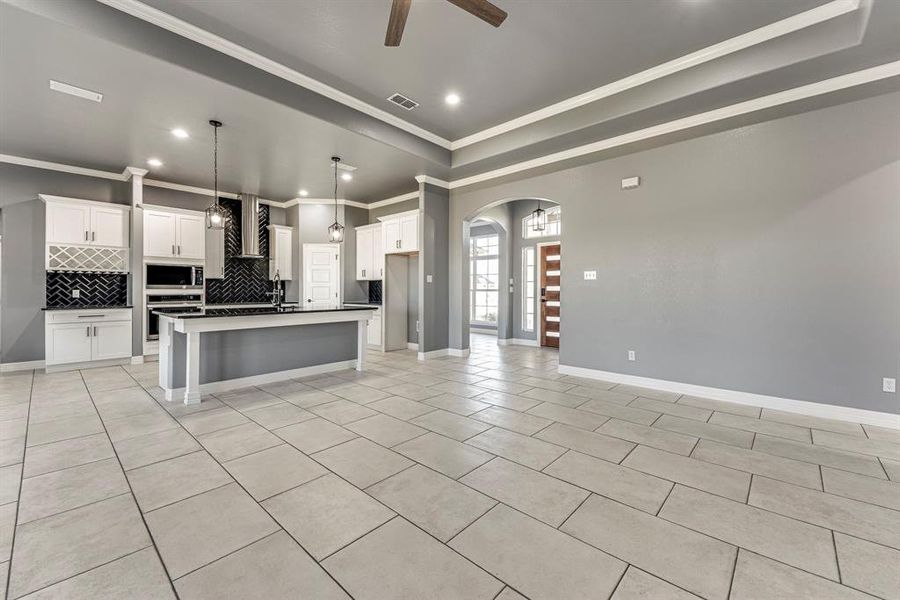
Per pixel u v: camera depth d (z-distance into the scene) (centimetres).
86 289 554
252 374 431
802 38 288
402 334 716
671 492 211
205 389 395
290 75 356
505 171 543
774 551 164
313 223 737
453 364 570
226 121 392
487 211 733
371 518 188
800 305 342
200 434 291
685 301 401
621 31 303
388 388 427
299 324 444
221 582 146
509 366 554
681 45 321
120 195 571
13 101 354
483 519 187
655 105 357
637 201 431
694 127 384
